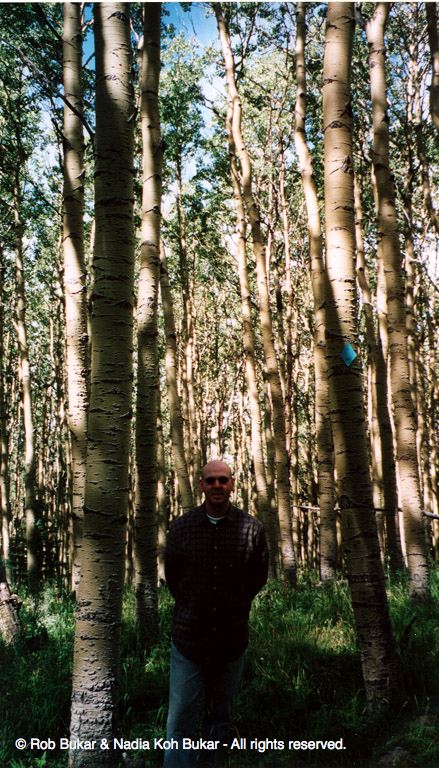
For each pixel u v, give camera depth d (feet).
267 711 14.07
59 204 51.21
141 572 20.38
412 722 12.52
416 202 46.78
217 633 11.35
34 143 46.47
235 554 11.40
